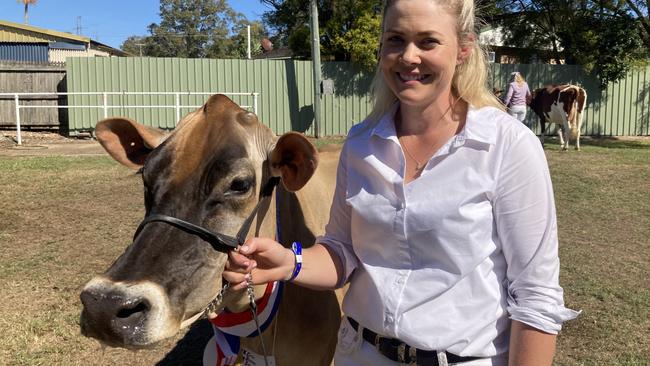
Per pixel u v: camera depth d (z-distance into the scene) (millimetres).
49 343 4082
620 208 8422
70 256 5875
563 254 6270
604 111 20250
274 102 18172
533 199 1702
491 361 1810
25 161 11414
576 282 5422
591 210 8289
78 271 5457
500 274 1803
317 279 2004
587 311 4785
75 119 16828
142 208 7863
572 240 6816
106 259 5809
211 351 2736
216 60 17656
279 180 2273
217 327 2482
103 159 11914
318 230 3000
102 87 17047
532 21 22203
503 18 23266
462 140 1741
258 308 2346
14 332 4184
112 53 44188
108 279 1754
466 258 1739
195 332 4484
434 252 1777
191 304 1882
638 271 5750
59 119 17859
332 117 18547
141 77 17234
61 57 33312
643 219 7812
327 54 19562
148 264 1810
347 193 1974
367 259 1932
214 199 1932
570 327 4496
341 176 2062
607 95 20203
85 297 1713
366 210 1879
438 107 1835
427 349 1787
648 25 18781
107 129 2359
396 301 1819
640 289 5262
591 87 20094
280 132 18344
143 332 1725
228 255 1909
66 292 4949
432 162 1783
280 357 2660
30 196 8398
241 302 2285
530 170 1703
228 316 2404
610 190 9617
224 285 1974
